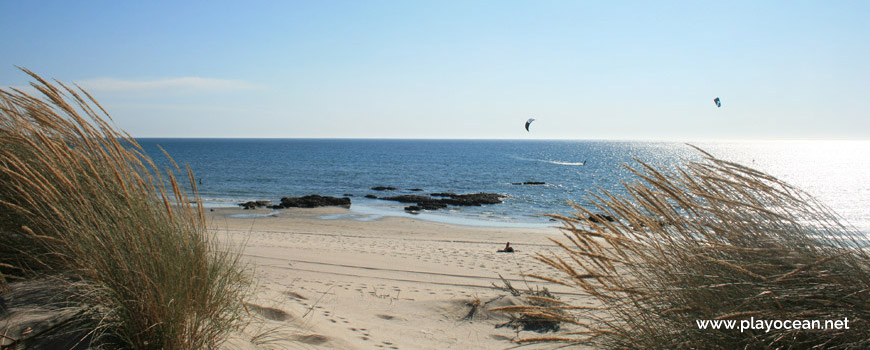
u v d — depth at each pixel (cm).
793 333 232
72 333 271
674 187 278
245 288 427
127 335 272
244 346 313
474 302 574
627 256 281
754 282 245
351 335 425
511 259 1102
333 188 4350
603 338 289
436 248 1338
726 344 243
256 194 3734
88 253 287
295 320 403
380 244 1421
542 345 417
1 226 317
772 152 16625
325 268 866
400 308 564
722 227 269
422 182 5031
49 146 304
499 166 7825
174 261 296
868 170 7038
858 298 228
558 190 4247
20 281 313
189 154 11256
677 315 257
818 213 271
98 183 316
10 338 258
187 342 284
